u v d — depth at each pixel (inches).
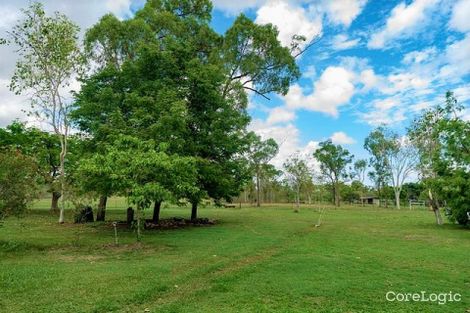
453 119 943.7
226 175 917.8
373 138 2610.7
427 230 816.9
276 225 888.3
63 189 610.9
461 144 927.0
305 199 2819.9
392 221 1081.4
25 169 498.0
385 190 2792.8
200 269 378.6
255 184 2432.3
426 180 976.3
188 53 893.2
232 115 948.0
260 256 464.1
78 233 675.4
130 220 855.7
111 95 809.5
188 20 1016.9
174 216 1178.0
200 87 851.4
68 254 467.2
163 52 829.2
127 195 542.3
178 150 746.8
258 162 2213.3
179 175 608.7
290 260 436.1
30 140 1230.3
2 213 487.2
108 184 565.6
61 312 250.2
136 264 401.7
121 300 275.7
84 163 548.4
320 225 912.9
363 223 1003.3
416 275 369.4
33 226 794.2
